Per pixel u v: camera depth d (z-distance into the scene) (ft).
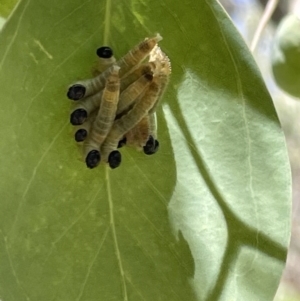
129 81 0.35
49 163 0.34
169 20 0.36
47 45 0.33
